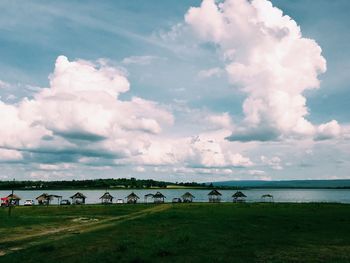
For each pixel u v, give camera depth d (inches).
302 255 976.3
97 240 1322.6
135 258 922.7
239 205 3777.1
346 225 1718.8
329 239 1268.5
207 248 1077.8
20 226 1963.6
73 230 1724.9
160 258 944.9
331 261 898.1
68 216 2709.2
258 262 889.5
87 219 2411.4
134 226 1806.1
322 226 1686.8
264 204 3929.6
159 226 1768.0
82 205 4352.9
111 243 1232.8
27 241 1360.7
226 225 1755.7
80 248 1144.8
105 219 2409.0
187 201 5275.6
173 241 1215.6
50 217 2605.8
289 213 2534.5
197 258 936.9
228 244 1153.4
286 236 1348.4
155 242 1186.6
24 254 1066.1
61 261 950.4
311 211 2714.1
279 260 909.8
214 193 5428.2
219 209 3142.2
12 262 957.2
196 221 1993.1
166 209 3299.7
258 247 1098.7
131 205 4298.7
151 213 2741.1
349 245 1137.4
